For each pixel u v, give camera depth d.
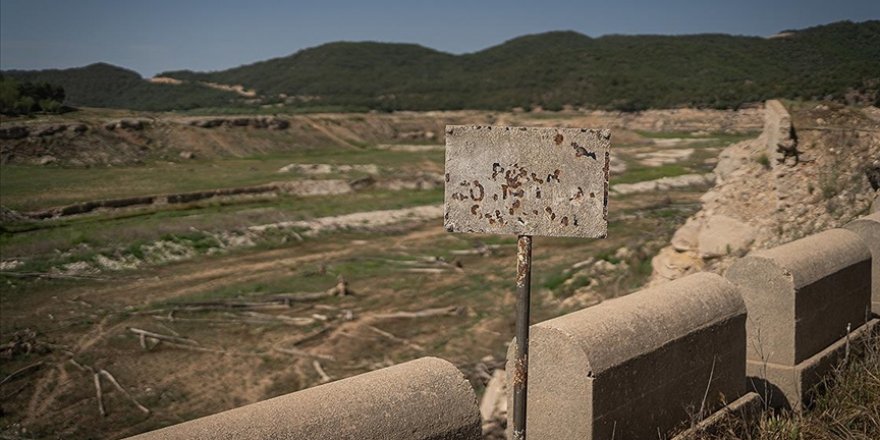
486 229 3.27
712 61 113.81
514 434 3.47
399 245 31.98
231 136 63.38
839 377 5.38
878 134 13.20
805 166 13.75
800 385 5.45
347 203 39.47
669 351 4.32
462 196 3.27
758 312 5.61
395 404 2.94
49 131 51.38
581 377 3.88
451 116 94.75
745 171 15.30
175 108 129.38
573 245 27.36
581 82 112.38
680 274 14.98
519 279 3.32
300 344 18.97
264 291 24.47
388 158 60.88
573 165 3.16
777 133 14.03
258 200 41.03
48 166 47.78
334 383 3.00
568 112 102.19
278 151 64.88
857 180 12.72
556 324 3.99
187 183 43.66
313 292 24.23
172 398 15.64
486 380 13.20
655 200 38.97
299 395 2.86
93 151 51.88
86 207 35.03
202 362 17.80
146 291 24.50
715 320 4.68
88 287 24.94
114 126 56.34
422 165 56.44
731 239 14.08
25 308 22.31
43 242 28.22
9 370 16.92
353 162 56.38
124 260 28.00
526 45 176.25
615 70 118.25
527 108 107.38
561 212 3.19
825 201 12.98
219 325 20.64
